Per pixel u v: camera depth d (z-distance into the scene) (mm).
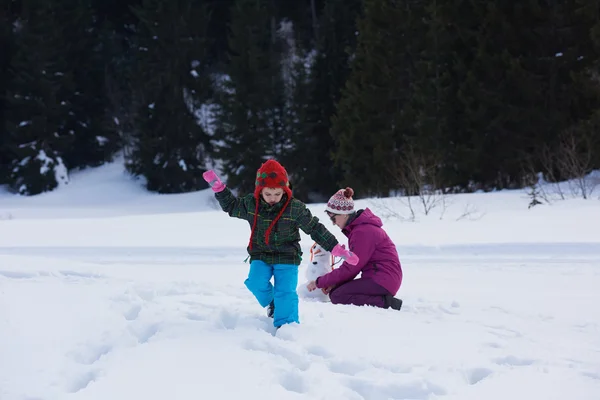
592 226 10961
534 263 8242
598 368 3486
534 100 22250
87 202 35000
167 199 34969
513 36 22625
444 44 24703
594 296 6023
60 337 3752
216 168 36938
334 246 4270
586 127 19891
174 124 36406
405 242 9930
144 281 5957
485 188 23453
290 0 44500
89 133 40969
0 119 38750
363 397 3062
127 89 42500
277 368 3307
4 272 6191
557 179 21203
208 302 4945
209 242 10938
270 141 33156
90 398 2867
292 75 33312
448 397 3012
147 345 3678
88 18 41656
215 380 3105
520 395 3029
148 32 38438
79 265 7027
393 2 29047
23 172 36531
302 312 4707
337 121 29422
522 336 4242
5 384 3004
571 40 21969
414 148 24594
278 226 4242
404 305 5465
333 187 32594
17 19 39594
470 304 5527
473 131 23078
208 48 40250
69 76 38625
